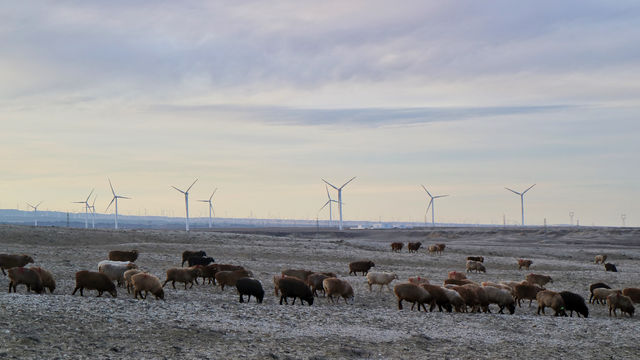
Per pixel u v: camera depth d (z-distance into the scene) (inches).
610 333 1039.0
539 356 828.0
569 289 1875.0
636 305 1561.3
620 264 3088.1
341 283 1332.4
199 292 1347.2
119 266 1341.0
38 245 2532.0
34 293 1165.1
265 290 1478.8
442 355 795.4
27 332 711.7
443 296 1240.8
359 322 985.5
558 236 6373.0
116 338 733.9
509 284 1574.8
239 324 882.8
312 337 842.2
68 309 859.4
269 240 3329.2
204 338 778.2
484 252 3324.3
